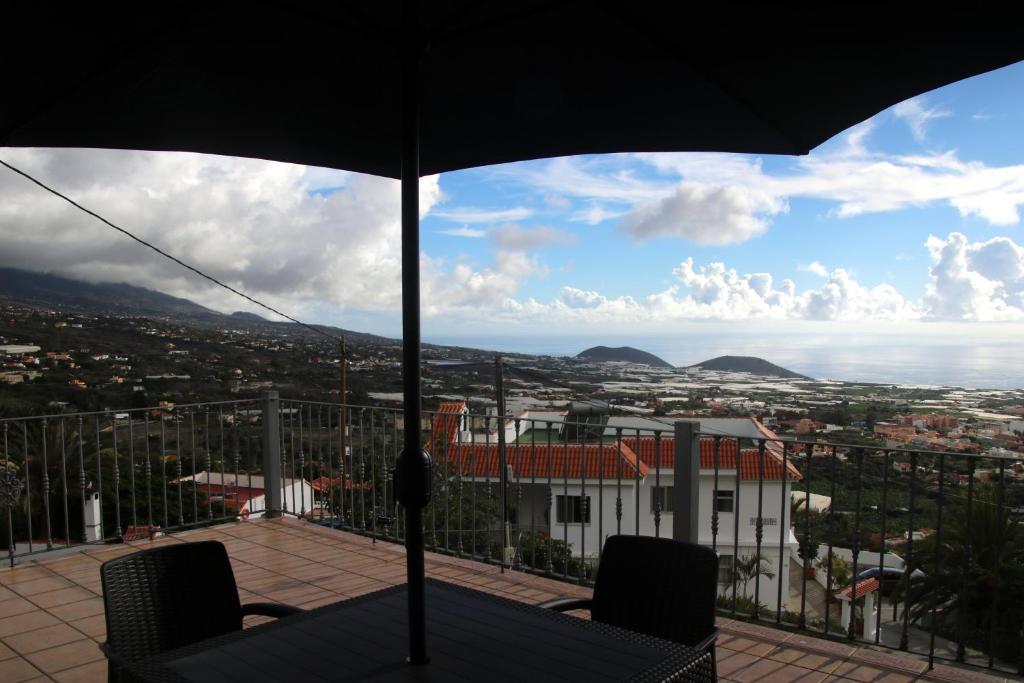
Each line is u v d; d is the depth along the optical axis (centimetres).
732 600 372
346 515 542
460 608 206
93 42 209
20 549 478
